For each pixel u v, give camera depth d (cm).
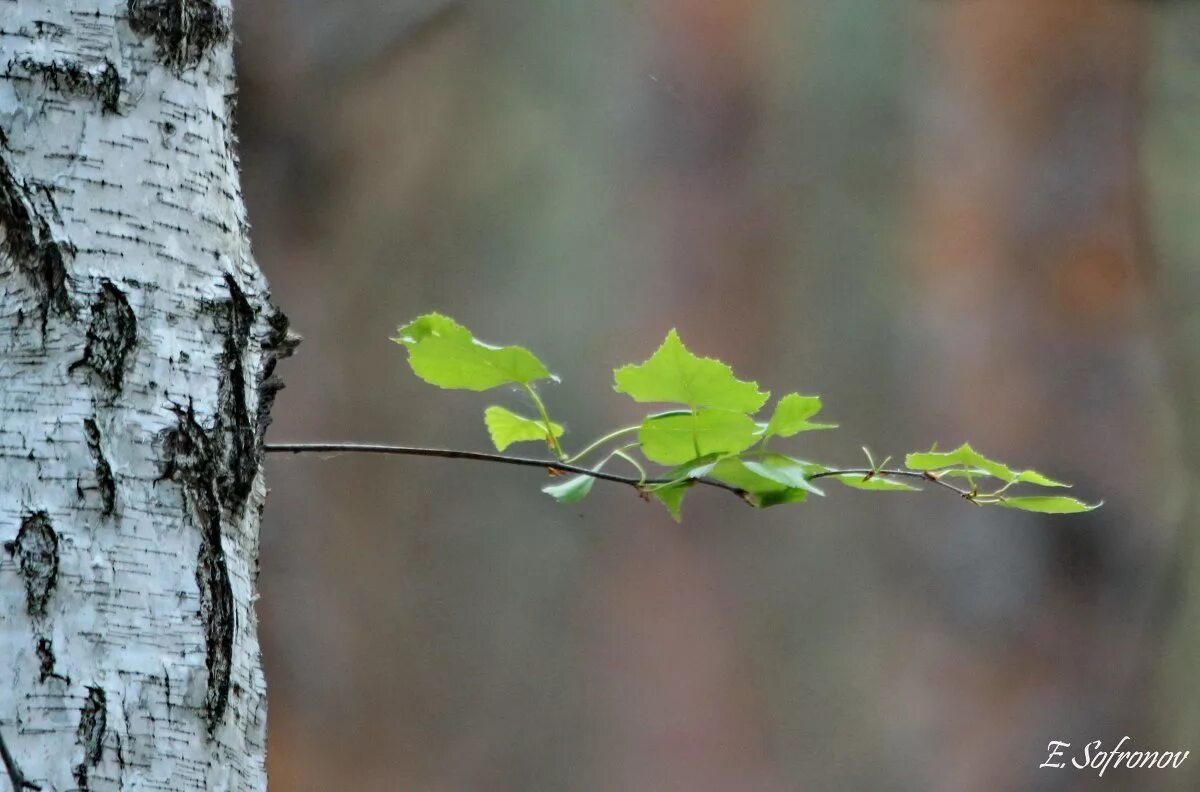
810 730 644
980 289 658
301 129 617
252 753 222
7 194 219
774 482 227
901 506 655
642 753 647
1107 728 635
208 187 223
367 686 643
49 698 217
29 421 219
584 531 661
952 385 655
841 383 659
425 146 653
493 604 654
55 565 218
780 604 654
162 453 220
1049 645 639
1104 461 646
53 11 221
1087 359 651
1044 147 661
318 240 647
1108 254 654
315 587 644
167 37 222
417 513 655
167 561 220
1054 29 661
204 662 220
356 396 658
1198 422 661
